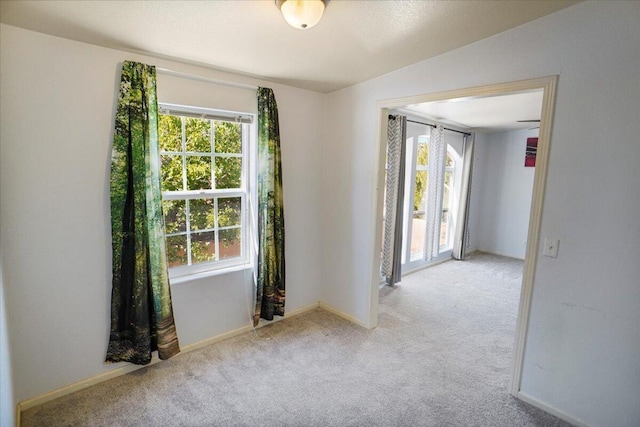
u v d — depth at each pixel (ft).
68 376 7.27
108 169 7.34
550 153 6.54
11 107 6.18
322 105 11.30
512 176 19.72
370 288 10.42
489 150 20.63
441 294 13.62
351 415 6.84
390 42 7.17
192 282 8.96
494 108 12.46
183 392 7.43
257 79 9.50
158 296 7.86
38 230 6.65
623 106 5.70
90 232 7.25
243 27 6.28
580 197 6.26
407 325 10.83
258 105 9.43
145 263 7.66
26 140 6.38
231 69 8.70
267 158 9.57
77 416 6.65
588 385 6.43
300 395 7.41
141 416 6.70
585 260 6.29
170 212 8.73
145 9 5.57
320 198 11.71
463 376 8.17
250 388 7.62
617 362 6.07
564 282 6.57
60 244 6.92
